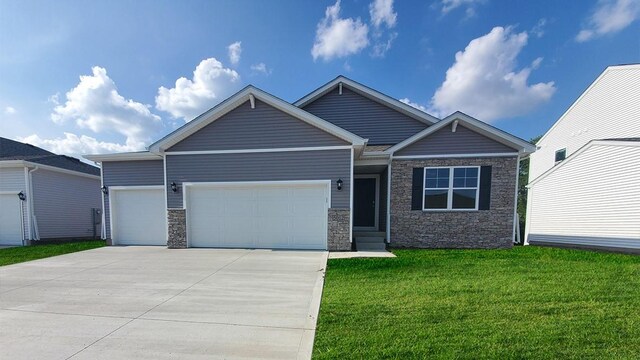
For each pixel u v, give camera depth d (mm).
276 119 8461
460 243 8844
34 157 13719
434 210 8914
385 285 4918
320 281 5262
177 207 8867
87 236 14875
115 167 9922
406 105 10867
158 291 4746
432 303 3992
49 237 12773
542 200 11625
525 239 12609
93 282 5297
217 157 8703
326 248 8375
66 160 14789
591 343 2846
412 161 8992
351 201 8219
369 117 11234
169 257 7492
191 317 3693
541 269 5832
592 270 5668
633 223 8078
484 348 2791
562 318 3430
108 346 2986
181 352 2852
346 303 4051
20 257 7930
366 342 2941
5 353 2869
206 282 5234
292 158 8430
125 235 9914
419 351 2756
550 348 2770
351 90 11320
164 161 8914
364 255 7590
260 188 8648
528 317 3477
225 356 2771
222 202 8797
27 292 4742
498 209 8688
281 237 8586
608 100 12281
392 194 9078
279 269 6152
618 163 8539
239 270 6090
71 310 3951
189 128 8555
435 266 6246
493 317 3498
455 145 8852
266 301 4254
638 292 4277
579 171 9859
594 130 12938
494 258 7039
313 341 3018
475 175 8773
